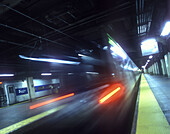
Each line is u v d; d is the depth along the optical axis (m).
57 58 10.95
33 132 6.15
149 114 4.22
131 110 7.27
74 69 22.59
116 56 11.73
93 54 15.57
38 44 10.59
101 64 18.44
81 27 8.80
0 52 11.02
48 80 25.69
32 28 8.13
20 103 18.53
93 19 7.67
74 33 9.29
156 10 8.41
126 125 5.20
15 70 16.72
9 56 11.58
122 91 11.29
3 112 12.71
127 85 12.76
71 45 12.55
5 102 17.86
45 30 8.66
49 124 6.89
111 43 10.88
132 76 16.77
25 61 12.62
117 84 11.39
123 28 10.99
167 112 4.85
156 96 8.20
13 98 19.02
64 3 6.04
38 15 6.65
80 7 6.79
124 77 12.42
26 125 7.05
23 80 20.86
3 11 5.70
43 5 6.03
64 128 5.84
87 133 4.92
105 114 7.07
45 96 23.73
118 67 11.64
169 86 11.76
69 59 13.05
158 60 30.48
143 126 3.31
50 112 9.62
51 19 7.12
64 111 9.42
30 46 10.35
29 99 21.28
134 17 8.76
